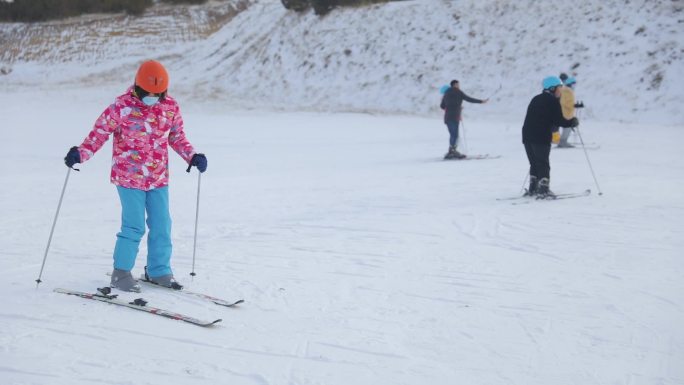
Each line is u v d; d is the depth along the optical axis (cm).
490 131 2052
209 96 3181
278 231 733
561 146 1545
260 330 417
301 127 2272
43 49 3972
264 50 3531
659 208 817
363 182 1118
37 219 813
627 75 2292
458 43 2850
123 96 484
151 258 512
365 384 340
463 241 678
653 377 352
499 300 484
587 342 402
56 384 328
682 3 2455
